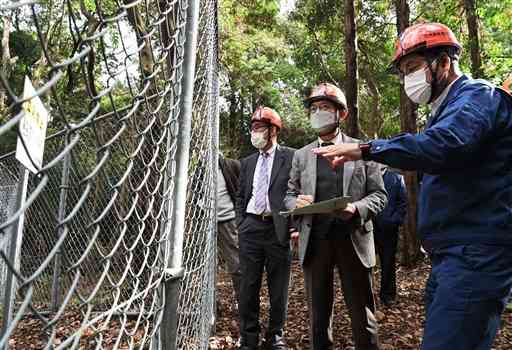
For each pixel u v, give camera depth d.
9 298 0.89
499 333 4.82
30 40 10.63
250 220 4.30
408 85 2.36
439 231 2.11
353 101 9.22
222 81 18.48
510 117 2.02
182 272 1.62
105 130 2.67
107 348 2.07
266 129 4.32
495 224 1.98
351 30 9.29
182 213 1.64
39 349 3.67
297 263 10.70
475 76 11.42
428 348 1.98
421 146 1.96
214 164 4.43
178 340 2.04
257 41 16.08
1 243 0.60
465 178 2.04
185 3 1.72
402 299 6.70
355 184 3.54
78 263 0.89
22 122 0.66
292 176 3.91
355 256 3.42
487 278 1.95
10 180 5.49
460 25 12.50
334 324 5.31
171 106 1.53
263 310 6.04
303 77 19.53
